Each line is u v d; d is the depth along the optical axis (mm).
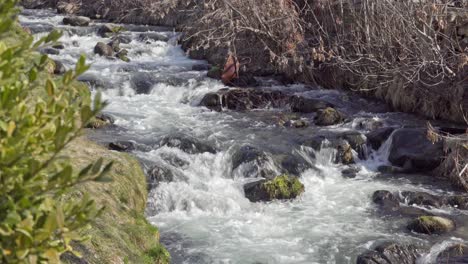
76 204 3061
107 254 5770
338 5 13922
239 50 15008
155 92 13672
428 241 7617
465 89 11359
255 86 13984
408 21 11508
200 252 7246
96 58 16125
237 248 7406
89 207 3016
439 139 10164
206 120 11898
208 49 16047
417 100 12203
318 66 14094
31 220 2830
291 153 10125
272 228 8000
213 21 14984
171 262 6980
